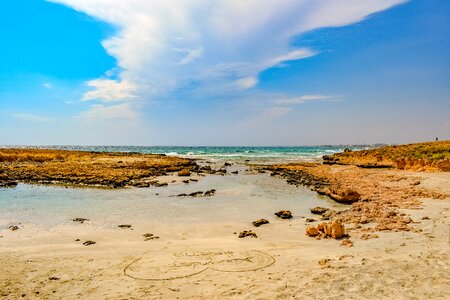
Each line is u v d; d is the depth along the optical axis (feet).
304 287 21.25
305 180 91.25
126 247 32.63
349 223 41.27
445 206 49.11
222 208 53.57
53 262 28.17
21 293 21.89
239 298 20.26
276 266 25.98
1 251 31.50
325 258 27.45
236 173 114.83
